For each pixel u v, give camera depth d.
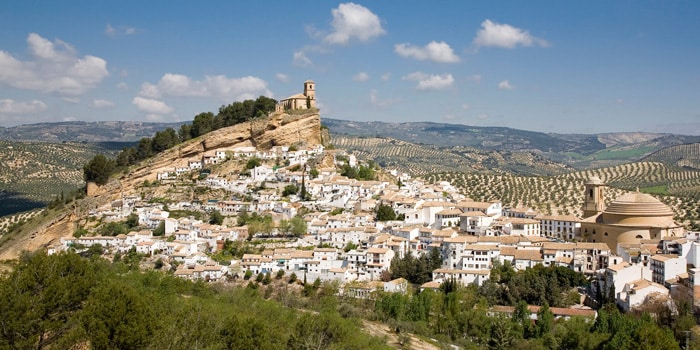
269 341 145.62
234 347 139.62
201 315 151.88
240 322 146.38
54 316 135.88
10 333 124.69
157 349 128.75
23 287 135.50
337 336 167.12
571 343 198.00
